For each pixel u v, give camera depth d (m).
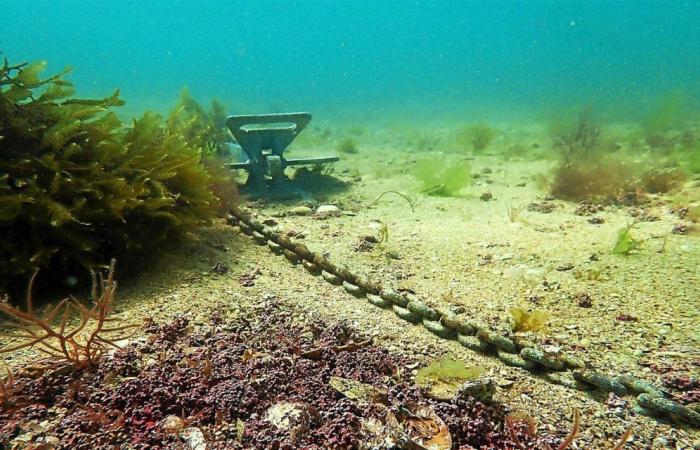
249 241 5.10
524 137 15.28
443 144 14.52
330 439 2.08
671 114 12.38
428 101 43.47
